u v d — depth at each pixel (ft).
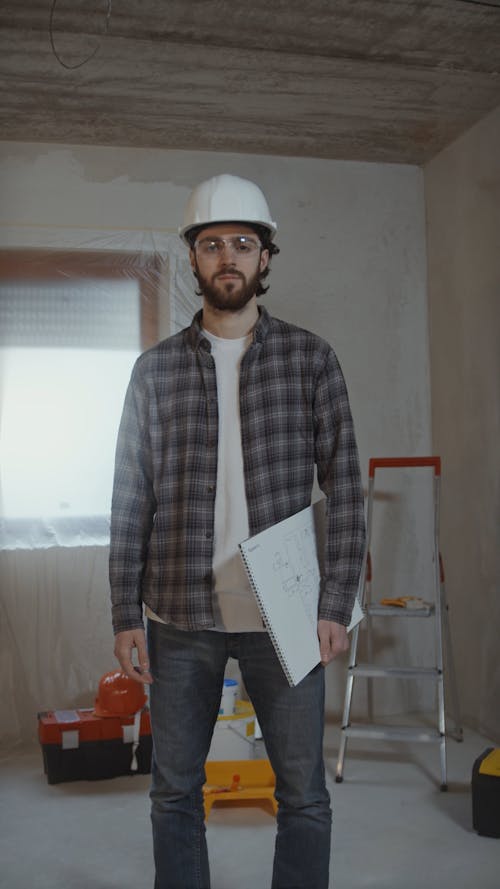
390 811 9.30
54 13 9.07
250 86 10.94
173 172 12.94
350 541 5.35
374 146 13.07
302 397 5.50
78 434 12.38
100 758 10.49
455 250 12.92
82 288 12.52
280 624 4.89
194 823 5.56
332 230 13.51
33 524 12.25
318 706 5.35
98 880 7.68
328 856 5.32
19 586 12.18
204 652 5.42
